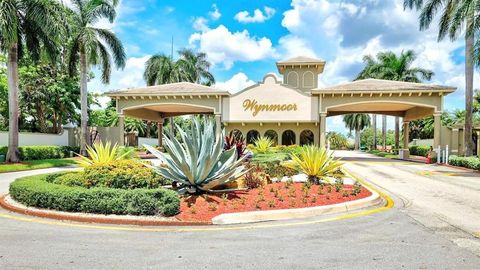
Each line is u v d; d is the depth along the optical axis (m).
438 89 24.66
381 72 38.22
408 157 30.86
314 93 27.17
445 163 23.30
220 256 4.71
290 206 7.58
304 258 4.66
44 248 4.98
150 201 6.80
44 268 4.21
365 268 4.32
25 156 21.98
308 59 34.62
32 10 18.78
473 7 17.86
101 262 4.44
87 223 6.58
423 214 7.57
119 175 8.47
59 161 21.47
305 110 27.78
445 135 29.95
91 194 6.98
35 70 30.64
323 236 5.75
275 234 5.86
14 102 19.41
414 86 25.98
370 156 36.53
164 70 40.94
